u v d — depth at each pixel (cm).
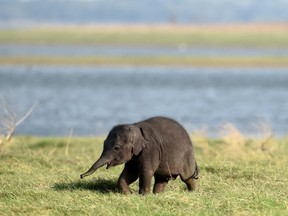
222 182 1584
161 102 5938
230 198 1409
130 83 8181
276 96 6700
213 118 4688
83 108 5247
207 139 2606
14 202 1390
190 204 1355
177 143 1448
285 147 2453
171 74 9869
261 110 5278
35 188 1505
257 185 1570
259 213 1318
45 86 7462
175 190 1506
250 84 8194
